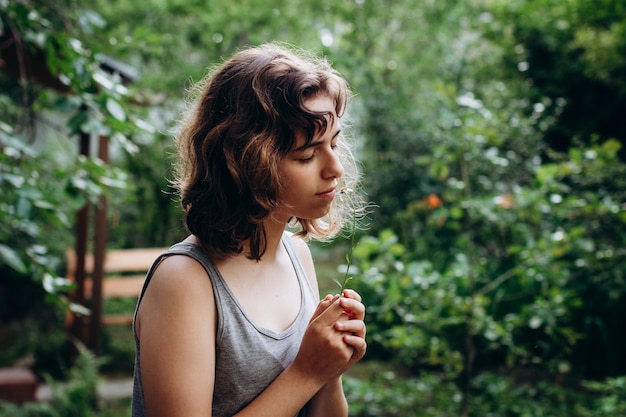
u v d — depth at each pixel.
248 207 0.99
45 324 7.11
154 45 3.12
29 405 4.30
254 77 0.98
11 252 2.21
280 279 1.10
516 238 4.16
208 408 0.93
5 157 2.16
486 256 5.10
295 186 0.97
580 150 4.33
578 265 3.84
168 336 0.93
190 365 0.93
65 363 5.93
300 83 0.96
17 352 6.30
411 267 3.68
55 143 7.34
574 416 3.97
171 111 7.29
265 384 1.01
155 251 7.17
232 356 0.98
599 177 4.21
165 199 7.44
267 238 1.07
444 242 5.94
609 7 6.22
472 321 3.64
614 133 6.48
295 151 0.97
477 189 5.16
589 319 5.04
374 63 7.14
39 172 2.43
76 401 4.58
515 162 5.05
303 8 7.75
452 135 3.90
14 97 4.67
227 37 7.73
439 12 7.37
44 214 2.17
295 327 1.07
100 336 6.02
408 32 7.64
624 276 4.67
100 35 4.34
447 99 4.07
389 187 6.75
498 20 7.21
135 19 7.91
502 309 5.08
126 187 2.52
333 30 7.71
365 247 3.58
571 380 5.13
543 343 3.79
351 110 7.04
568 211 3.85
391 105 7.05
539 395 4.52
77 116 2.16
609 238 4.20
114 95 2.21
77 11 2.76
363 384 3.85
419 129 6.85
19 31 2.33
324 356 0.98
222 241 0.99
